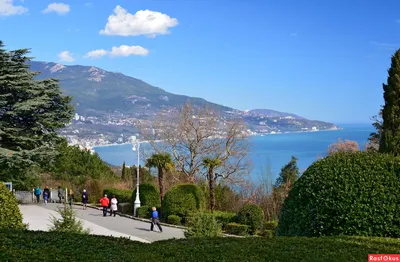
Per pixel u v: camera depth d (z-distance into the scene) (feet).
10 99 106.63
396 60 55.06
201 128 134.31
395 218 32.30
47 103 108.99
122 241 30.17
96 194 132.05
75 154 166.09
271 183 104.27
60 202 124.88
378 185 33.17
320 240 29.71
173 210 88.94
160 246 28.37
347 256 25.68
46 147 104.58
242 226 76.95
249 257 25.34
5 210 40.19
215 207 103.04
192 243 29.30
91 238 29.76
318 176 35.19
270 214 97.14
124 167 162.30
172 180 129.08
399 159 34.73
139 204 98.68
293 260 24.94
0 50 104.27
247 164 127.95
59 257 23.72
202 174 132.67
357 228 32.73
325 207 33.68
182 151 136.26
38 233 30.07
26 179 120.37
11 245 25.21
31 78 109.50
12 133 105.29
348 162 35.14
